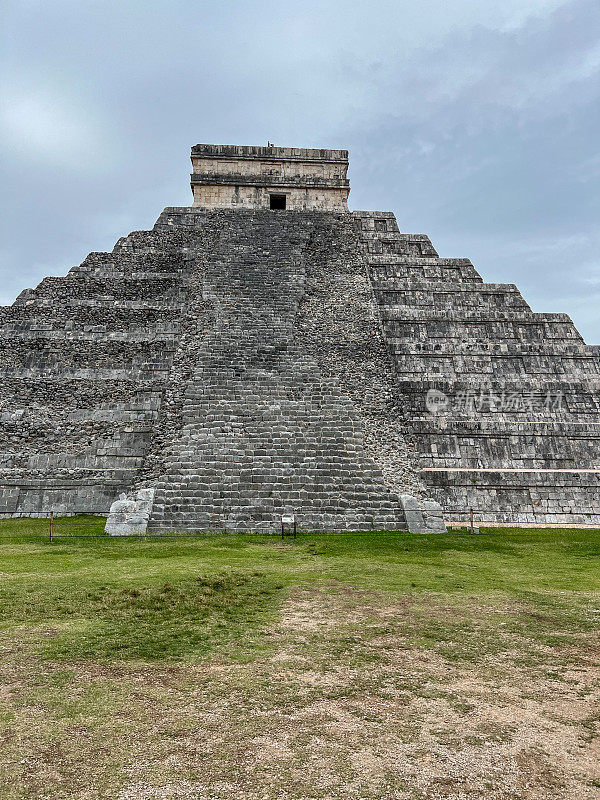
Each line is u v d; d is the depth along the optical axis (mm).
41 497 19703
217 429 19266
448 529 17125
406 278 28156
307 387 21188
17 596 9305
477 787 4457
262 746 5039
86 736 5172
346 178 32969
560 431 21938
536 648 7484
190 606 9070
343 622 8484
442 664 6957
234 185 32375
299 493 17203
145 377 23000
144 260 27609
